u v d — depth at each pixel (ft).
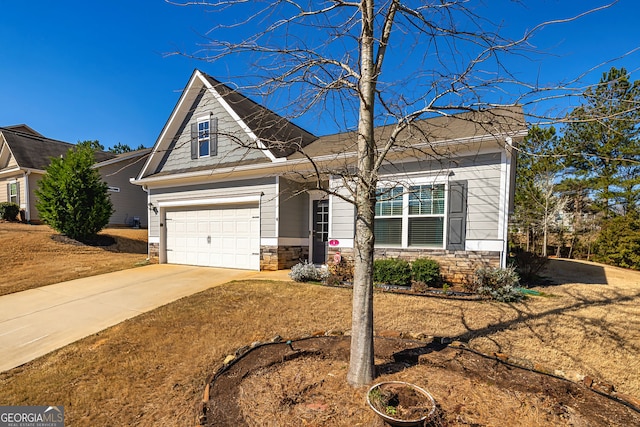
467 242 23.39
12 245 37.50
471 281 22.81
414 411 8.17
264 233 32.45
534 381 10.12
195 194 36.76
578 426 8.11
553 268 36.99
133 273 30.99
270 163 30.07
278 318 17.16
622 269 38.73
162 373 11.92
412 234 25.44
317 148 33.35
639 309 17.99
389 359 12.04
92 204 44.93
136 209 68.33
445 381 10.33
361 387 10.07
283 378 10.87
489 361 11.52
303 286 24.36
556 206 48.57
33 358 13.43
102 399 10.42
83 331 16.26
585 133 39.04
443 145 21.54
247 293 22.24
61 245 40.98
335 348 12.96
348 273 26.53
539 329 14.94
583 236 50.47
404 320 16.34
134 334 15.53
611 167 46.68
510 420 8.35
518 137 19.42
